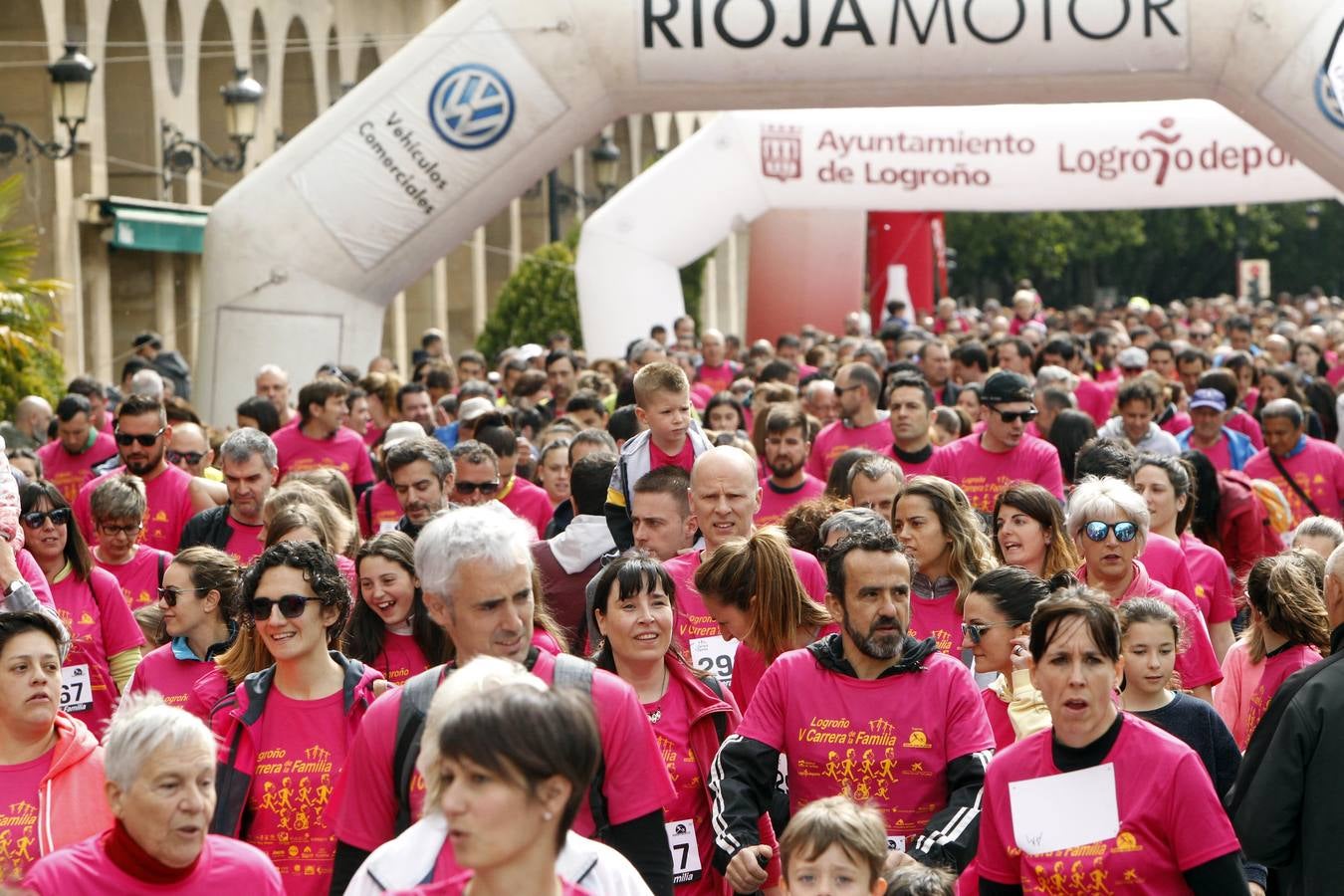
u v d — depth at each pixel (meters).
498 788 7.67
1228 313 91.94
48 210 56.44
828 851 10.72
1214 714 14.27
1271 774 12.90
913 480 16.98
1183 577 19.31
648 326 53.97
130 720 10.81
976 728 12.98
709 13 37.06
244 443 22.67
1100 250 151.50
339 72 81.00
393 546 15.42
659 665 14.00
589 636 15.97
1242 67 36.31
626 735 11.16
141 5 62.56
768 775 13.22
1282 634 15.98
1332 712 12.85
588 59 37.88
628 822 11.10
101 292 60.75
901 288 78.31
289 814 13.02
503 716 7.73
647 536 17.41
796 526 18.36
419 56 38.62
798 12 36.72
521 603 10.92
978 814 12.52
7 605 16.20
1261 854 12.91
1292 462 28.59
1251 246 166.25
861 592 12.98
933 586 16.83
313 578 13.16
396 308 88.12
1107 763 11.16
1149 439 28.33
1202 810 10.98
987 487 24.62
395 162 38.88
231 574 16.81
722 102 38.16
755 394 33.69
